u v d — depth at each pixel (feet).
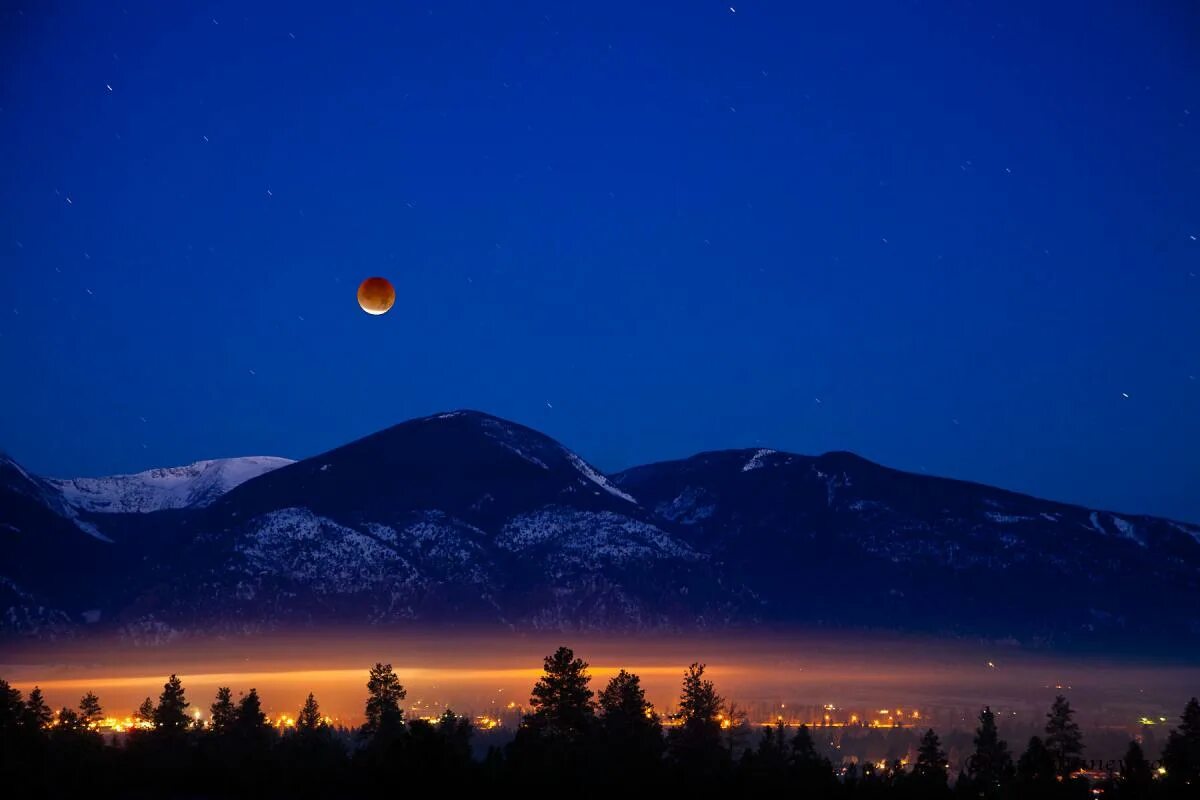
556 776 272.31
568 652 313.73
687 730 335.26
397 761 268.82
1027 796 327.88
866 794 304.09
